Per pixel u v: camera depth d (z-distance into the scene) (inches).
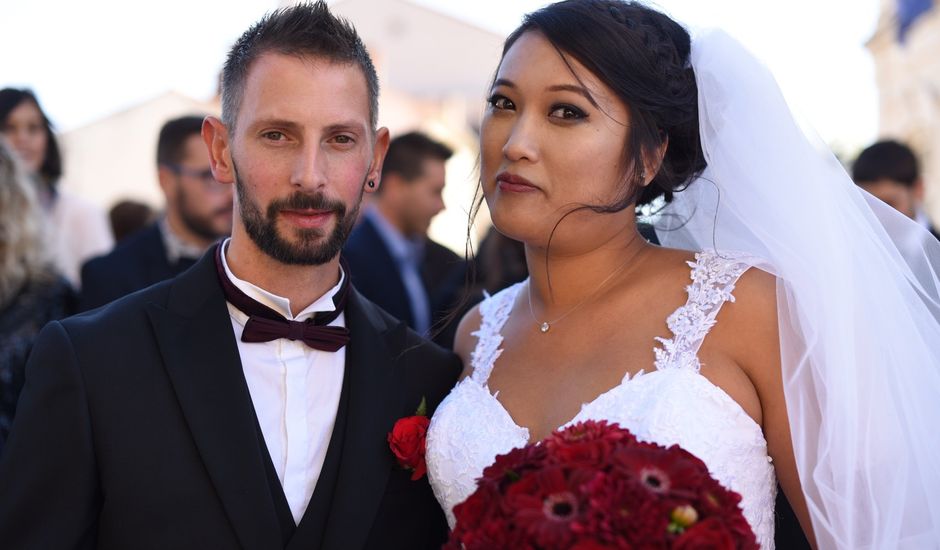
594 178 92.3
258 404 93.7
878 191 173.0
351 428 94.6
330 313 97.4
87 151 686.5
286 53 90.6
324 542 90.0
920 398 89.9
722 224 100.3
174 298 95.3
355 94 92.4
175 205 162.6
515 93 94.2
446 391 104.3
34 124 205.6
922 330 93.8
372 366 98.4
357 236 200.4
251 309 94.7
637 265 98.8
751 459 88.5
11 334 139.4
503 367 99.7
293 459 92.7
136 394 89.5
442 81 914.1
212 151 98.0
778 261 91.1
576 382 92.7
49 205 211.9
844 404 87.0
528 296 105.8
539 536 69.7
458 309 103.3
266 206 90.7
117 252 158.9
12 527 85.7
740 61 95.4
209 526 87.5
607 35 91.7
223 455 88.9
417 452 95.1
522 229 93.9
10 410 136.3
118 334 91.8
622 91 92.0
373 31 925.2
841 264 89.1
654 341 92.0
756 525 88.7
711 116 95.4
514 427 92.2
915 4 264.7
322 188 90.3
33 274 144.7
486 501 76.7
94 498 87.7
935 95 260.8
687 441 84.8
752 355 90.2
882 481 87.4
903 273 94.5
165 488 87.6
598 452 76.5
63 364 88.7
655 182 101.3
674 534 70.2
